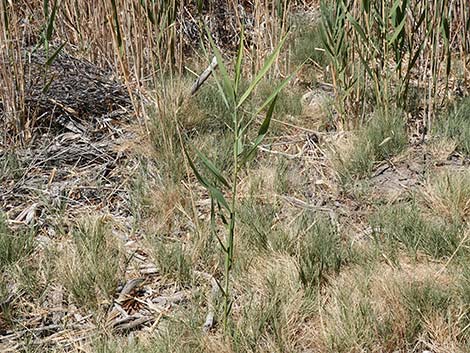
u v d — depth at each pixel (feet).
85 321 9.27
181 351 8.36
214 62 16.66
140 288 9.94
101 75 16.55
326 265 10.02
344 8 13.48
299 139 14.49
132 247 10.87
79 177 12.80
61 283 9.75
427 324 8.81
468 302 9.04
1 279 9.63
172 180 12.25
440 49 16.83
